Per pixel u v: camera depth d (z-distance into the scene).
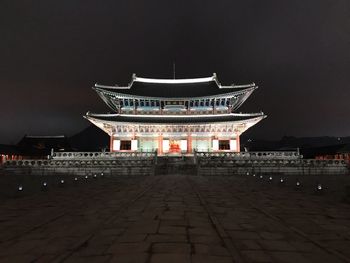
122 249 8.58
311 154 89.81
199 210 14.95
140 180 33.00
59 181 33.72
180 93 70.31
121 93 64.94
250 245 9.10
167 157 54.78
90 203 17.48
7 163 47.25
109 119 62.81
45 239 9.74
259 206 16.50
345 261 7.71
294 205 17.00
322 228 11.45
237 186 27.39
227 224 11.93
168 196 20.03
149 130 65.00
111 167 42.97
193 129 64.62
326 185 29.20
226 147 64.56
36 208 16.05
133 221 12.33
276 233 10.58
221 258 7.85
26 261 7.66
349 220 12.94
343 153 78.56
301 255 8.19
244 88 68.19
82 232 10.61
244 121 60.44
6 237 10.05
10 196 21.64
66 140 100.31
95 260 7.67
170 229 10.95
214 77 74.56
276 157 53.78
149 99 66.00
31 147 94.19
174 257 7.89
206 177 37.50
